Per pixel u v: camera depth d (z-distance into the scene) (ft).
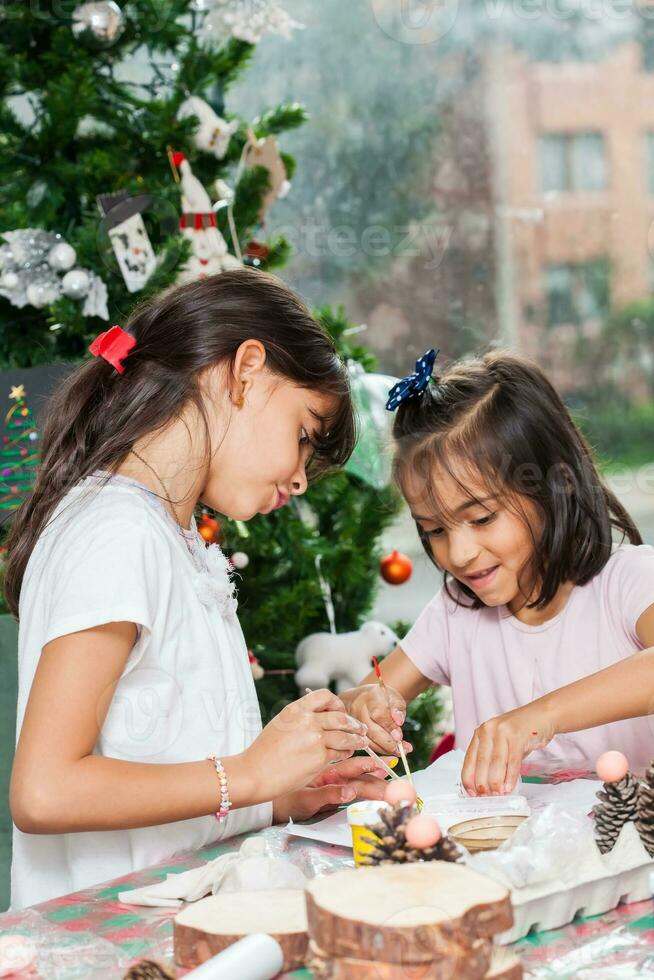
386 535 8.96
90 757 2.75
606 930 2.22
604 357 10.03
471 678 4.61
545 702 3.42
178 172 6.27
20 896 3.25
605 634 4.25
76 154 6.38
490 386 4.16
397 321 9.96
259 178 6.41
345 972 1.83
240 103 9.64
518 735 3.26
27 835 3.26
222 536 6.11
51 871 3.25
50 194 6.07
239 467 3.40
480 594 4.18
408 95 9.76
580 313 10.00
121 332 3.39
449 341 9.98
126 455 3.30
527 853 2.21
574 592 4.35
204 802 2.83
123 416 3.31
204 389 3.34
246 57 6.54
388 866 2.04
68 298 5.90
